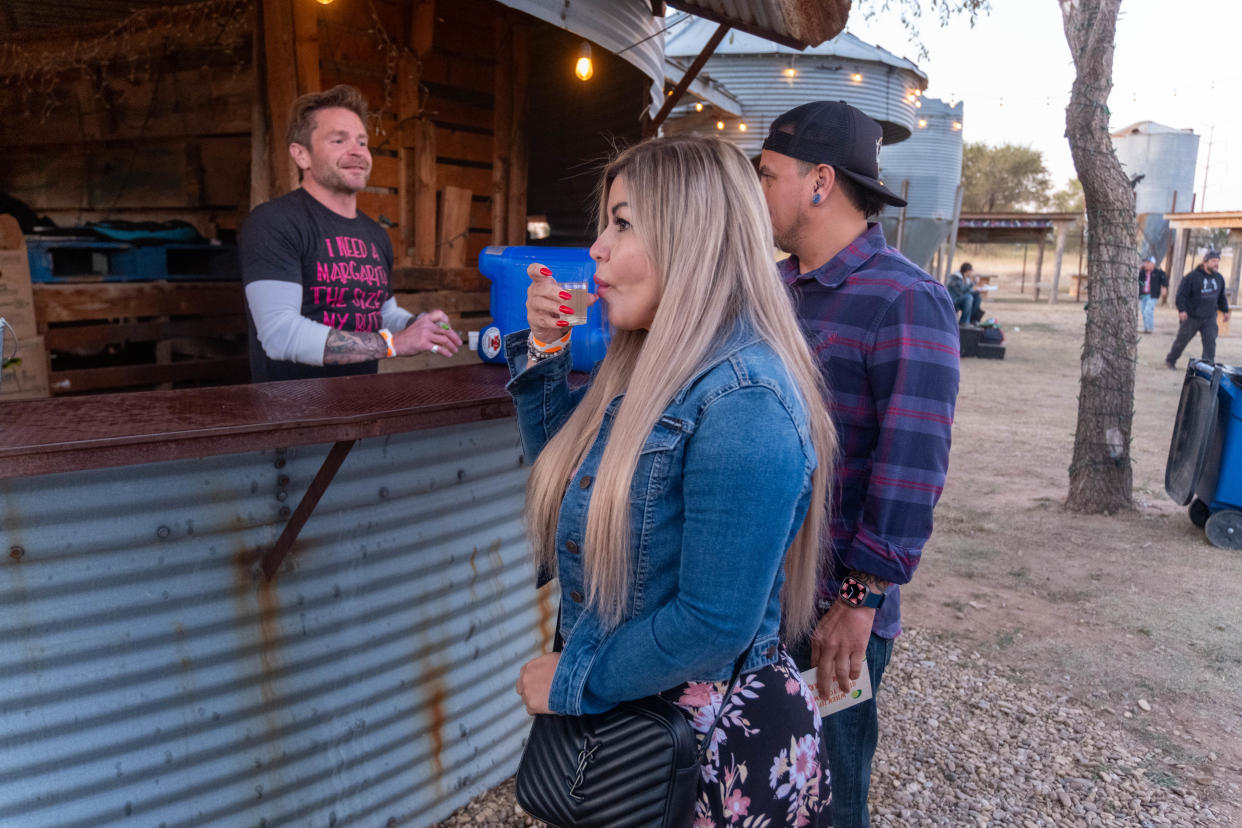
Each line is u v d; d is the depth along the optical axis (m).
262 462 1.96
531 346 1.58
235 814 2.07
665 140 1.30
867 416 1.86
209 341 4.46
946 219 20.42
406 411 1.71
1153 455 7.79
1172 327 19.38
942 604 4.55
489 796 2.71
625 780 1.22
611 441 1.23
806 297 1.95
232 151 4.30
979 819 2.78
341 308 2.68
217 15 4.14
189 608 1.92
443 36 4.75
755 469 1.12
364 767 2.32
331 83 4.25
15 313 3.50
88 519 1.74
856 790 2.04
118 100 4.64
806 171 1.90
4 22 4.75
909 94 13.85
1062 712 3.47
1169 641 4.15
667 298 1.24
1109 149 5.86
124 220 4.43
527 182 5.85
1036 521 5.95
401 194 4.66
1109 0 5.61
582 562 1.30
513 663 2.76
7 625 1.69
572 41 5.62
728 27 4.38
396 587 2.31
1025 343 17.17
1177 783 3.01
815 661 1.87
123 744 1.88
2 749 1.74
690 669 1.17
